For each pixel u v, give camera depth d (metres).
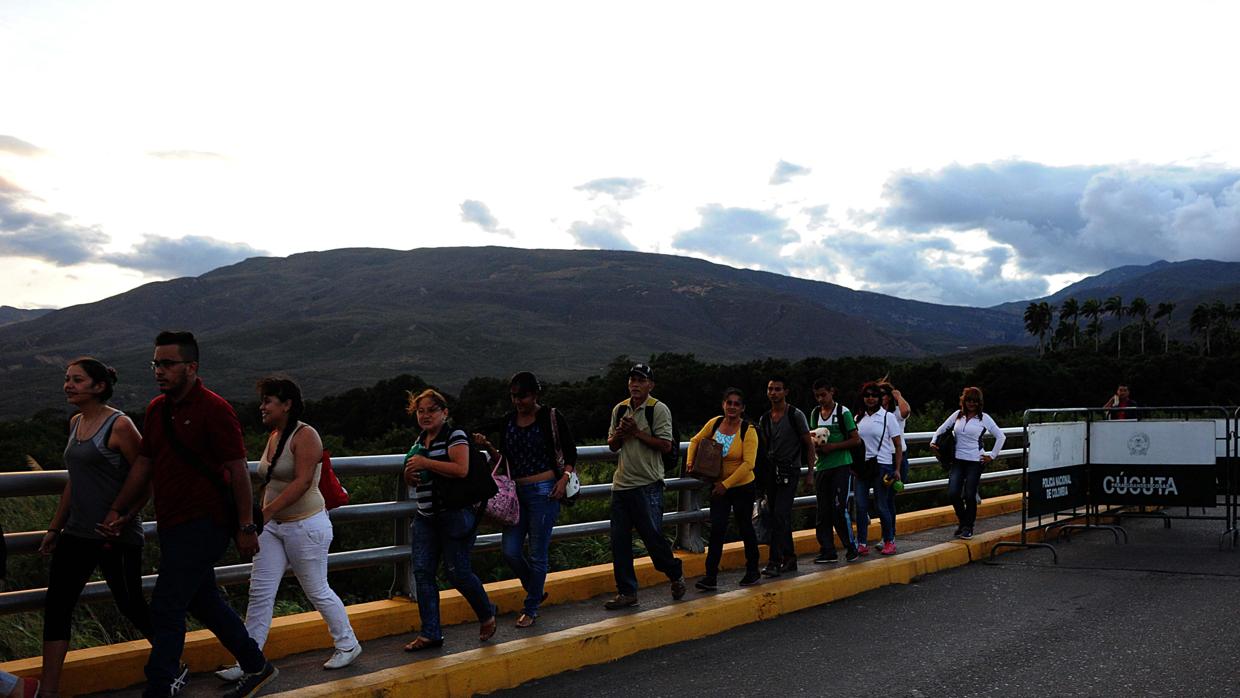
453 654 5.86
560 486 6.89
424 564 6.20
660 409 7.53
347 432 66.50
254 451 16.11
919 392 72.62
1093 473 12.06
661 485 7.60
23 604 5.18
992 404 72.38
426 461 6.14
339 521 6.43
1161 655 6.38
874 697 5.50
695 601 7.50
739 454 8.20
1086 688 5.66
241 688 5.13
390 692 5.23
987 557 10.78
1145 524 13.27
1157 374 75.44
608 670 6.15
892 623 7.46
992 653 6.48
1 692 4.28
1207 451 11.36
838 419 9.55
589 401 63.19
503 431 7.02
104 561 4.99
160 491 4.85
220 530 4.91
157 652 4.77
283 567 5.62
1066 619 7.49
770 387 8.90
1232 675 5.91
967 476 11.09
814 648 6.69
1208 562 10.09
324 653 6.16
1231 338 149.75
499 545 7.68
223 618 5.08
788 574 8.89
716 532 8.19
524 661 5.89
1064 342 199.25
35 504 8.52
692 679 5.92
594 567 8.55
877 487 10.12
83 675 5.23
